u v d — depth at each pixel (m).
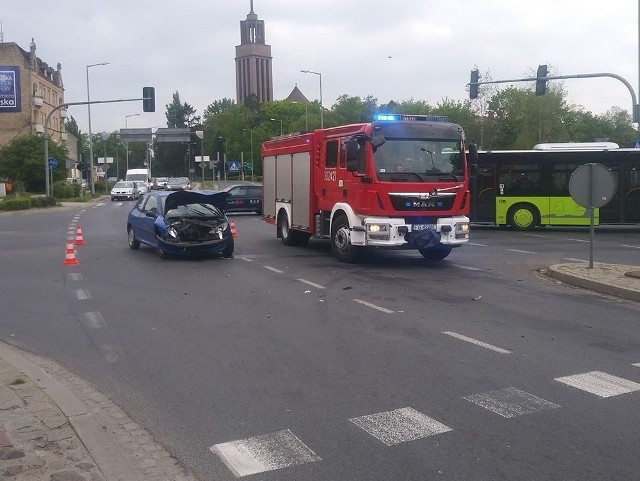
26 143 62.41
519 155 25.86
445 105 78.88
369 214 15.14
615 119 99.62
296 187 19.00
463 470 4.91
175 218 17.25
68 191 61.28
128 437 5.59
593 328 9.41
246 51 172.88
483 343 8.57
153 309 10.91
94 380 7.20
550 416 5.99
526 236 23.88
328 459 5.13
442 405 6.30
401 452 5.25
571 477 4.79
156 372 7.46
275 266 15.82
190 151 108.88
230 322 9.89
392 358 7.90
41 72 81.75
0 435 5.39
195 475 4.88
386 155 15.09
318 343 8.60
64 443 5.30
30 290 12.77
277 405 6.34
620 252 18.89
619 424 5.79
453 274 14.58
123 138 62.22
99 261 16.95
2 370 7.26
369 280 13.66
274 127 118.06
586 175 13.92
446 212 15.31
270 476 4.86
